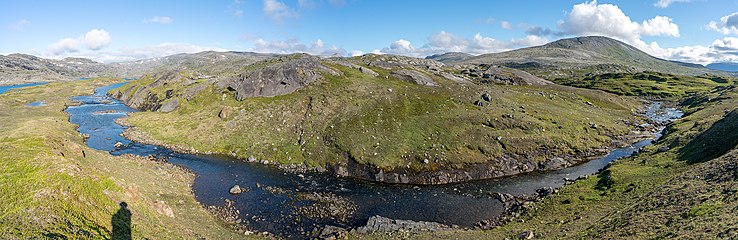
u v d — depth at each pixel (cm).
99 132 7694
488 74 14400
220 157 6147
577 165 5675
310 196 4438
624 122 8362
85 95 15738
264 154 6134
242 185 4784
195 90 9275
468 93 8525
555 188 4553
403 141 6038
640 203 3086
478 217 3884
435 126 6500
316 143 6228
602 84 17788
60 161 2995
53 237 2125
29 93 14325
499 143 6050
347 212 4006
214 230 3319
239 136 6831
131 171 4409
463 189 4756
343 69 10475
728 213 2180
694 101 11825
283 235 3431
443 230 3450
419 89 8631
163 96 10644
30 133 5503
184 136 7088
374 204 4241
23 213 2258
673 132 7056
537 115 7381
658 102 13575
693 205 2548
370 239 3288
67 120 8938
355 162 5528
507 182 4997
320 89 8512
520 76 14225
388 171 5253
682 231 2184
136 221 2777
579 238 2658
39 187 2541
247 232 3409
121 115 9956
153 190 3978
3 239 1955
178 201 3903
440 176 5138
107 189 2939
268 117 7375
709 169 3303
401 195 4541
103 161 4425
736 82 17475
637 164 4638
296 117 7262
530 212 3797
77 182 2764
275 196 4419
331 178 5181
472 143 5988
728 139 4116
